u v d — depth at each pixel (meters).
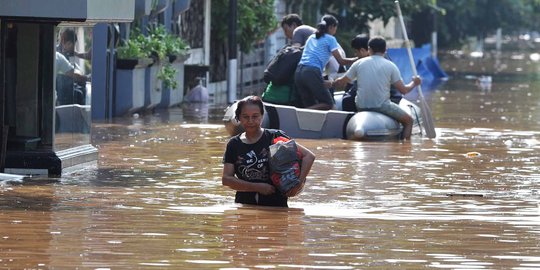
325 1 56.69
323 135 27.33
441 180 20.12
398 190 18.86
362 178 20.19
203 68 39.47
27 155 20.02
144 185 18.94
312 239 14.36
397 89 27.95
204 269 12.63
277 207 16.77
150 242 14.04
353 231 14.96
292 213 16.30
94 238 14.23
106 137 26.28
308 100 28.36
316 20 56.94
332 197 17.95
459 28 96.25
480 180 20.22
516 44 130.75
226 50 46.03
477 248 13.98
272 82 28.61
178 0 38.56
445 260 13.28
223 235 14.52
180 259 13.10
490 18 99.38
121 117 31.75
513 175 20.94
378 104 27.53
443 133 29.14
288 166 16.52
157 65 34.09
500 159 23.41
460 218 16.16
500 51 106.75
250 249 13.69
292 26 30.55
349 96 28.56
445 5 92.44
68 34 20.64
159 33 35.22
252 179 16.62
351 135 26.92
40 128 20.16
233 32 40.47
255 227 15.11
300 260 13.14
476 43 110.00
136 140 25.75
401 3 56.69
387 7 56.06
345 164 22.17
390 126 27.23
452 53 95.81
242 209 16.52
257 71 51.50
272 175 16.59
